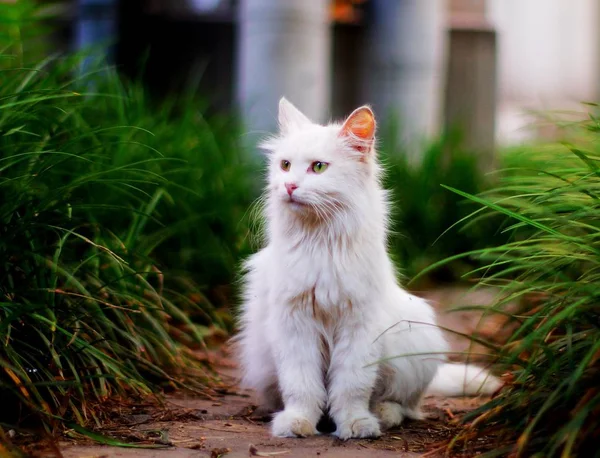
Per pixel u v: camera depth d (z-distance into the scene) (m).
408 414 4.02
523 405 3.20
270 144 4.36
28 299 3.81
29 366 3.62
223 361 5.15
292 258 3.76
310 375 3.77
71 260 4.27
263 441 3.52
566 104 15.12
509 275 6.05
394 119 8.40
